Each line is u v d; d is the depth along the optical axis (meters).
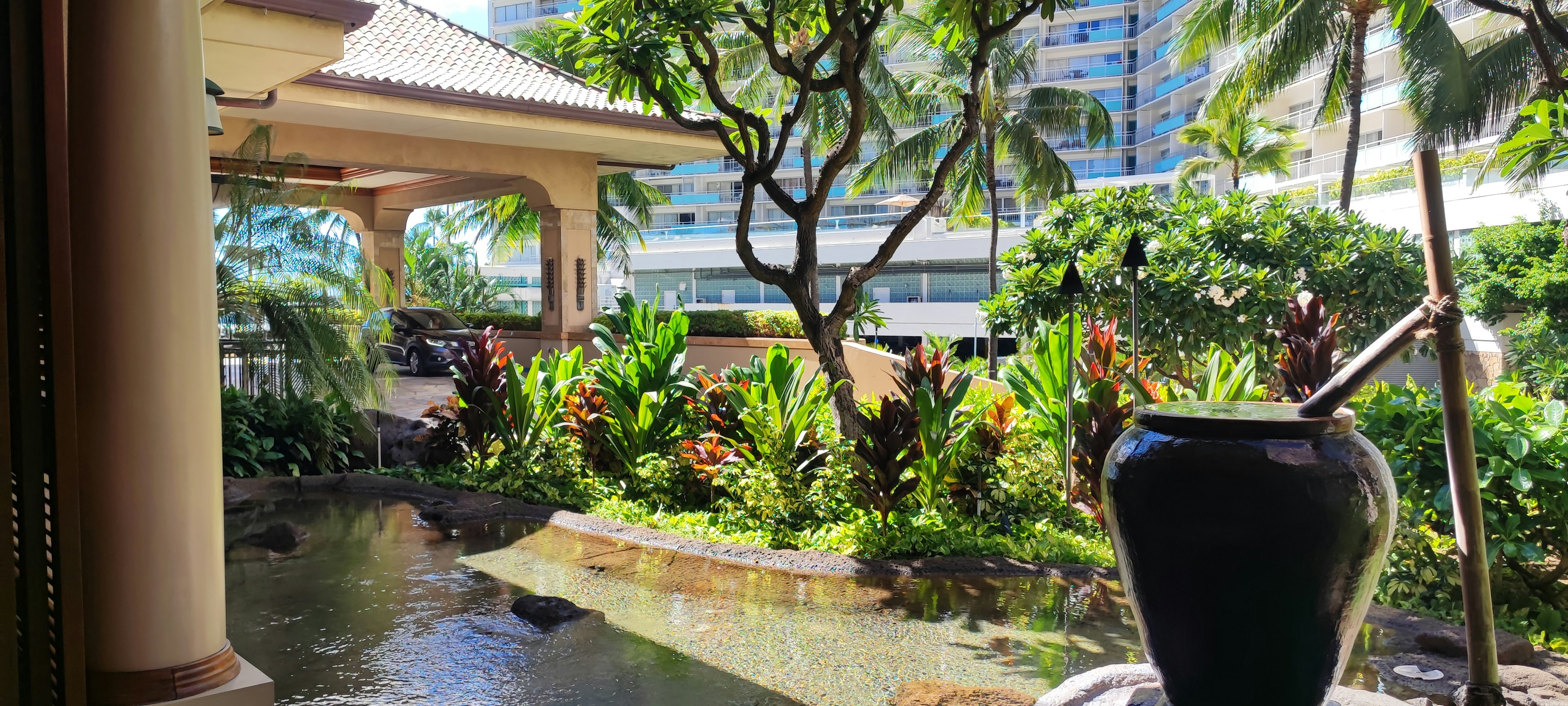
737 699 3.61
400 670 3.93
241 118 11.69
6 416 2.32
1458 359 2.23
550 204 14.70
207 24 6.79
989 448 6.39
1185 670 2.05
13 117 2.37
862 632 4.37
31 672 2.42
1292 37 16.16
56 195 2.43
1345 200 16.86
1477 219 19.56
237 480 7.88
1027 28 56.75
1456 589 4.38
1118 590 4.97
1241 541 1.88
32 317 2.38
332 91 10.79
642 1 5.82
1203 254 9.04
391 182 18.06
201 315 2.68
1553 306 15.39
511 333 17.17
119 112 2.52
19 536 2.39
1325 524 1.85
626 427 7.48
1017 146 22.36
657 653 4.11
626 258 26.08
